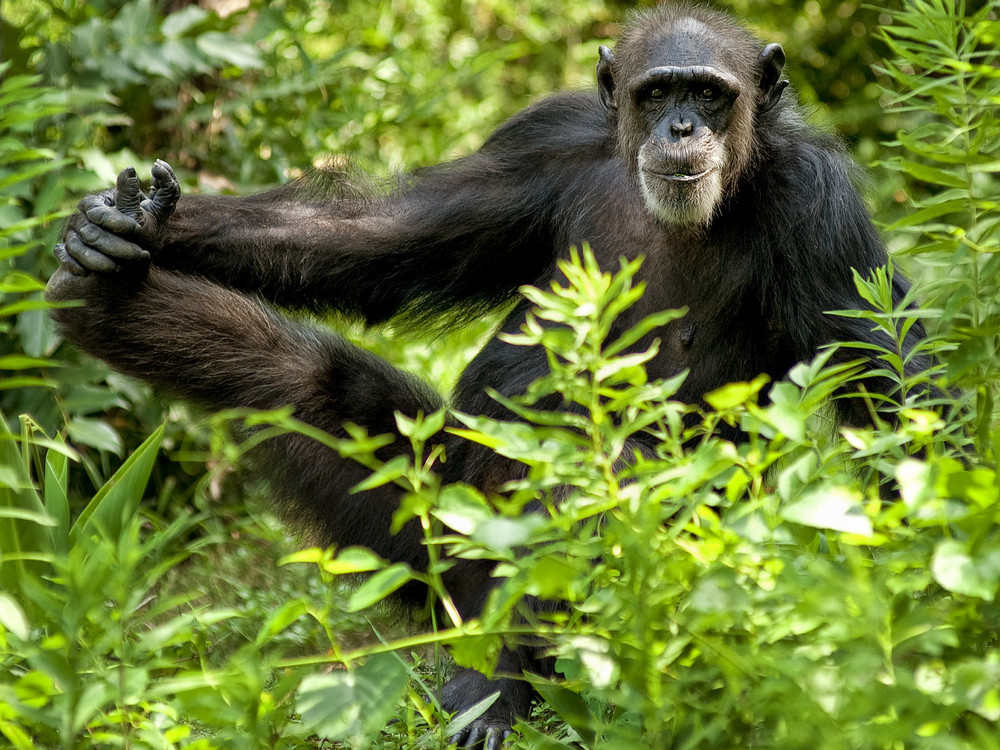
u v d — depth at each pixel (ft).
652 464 19.67
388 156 64.69
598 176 36.09
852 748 16.71
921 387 31.12
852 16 85.20
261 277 35.96
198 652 25.20
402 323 37.93
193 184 53.06
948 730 17.75
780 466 25.68
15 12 65.21
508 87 87.66
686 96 33.94
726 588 17.97
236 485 49.65
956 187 26.99
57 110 33.01
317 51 70.03
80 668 19.11
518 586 18.63
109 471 48.34
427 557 33.91
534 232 36.86
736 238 34.53
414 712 26.11
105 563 19.97
